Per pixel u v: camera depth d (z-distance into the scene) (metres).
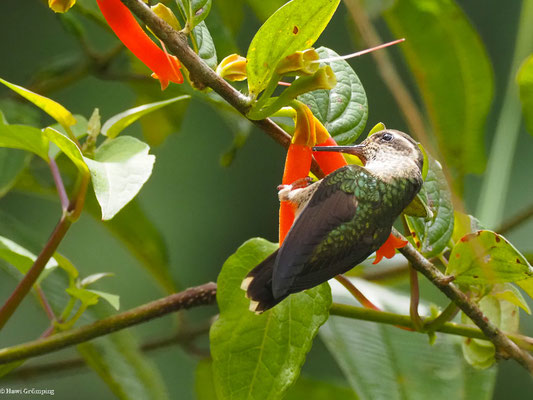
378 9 6.55
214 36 6.93
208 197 11.89
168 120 8.16
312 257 4.66
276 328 5.12
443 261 5.51
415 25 7.38
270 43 4.31
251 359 5.09
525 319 10.14
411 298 5.33
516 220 7.43
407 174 5.20
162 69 4.39
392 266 7.66
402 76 11.17
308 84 4.32
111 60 7.49
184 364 10.66
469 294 5.42
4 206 10.88
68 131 4.96
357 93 5.32
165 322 10.87
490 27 11.47
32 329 10.18
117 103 11.08
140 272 11.05
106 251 11.05
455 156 7.49
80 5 6.96
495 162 6.52
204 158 11.98
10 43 10.66
